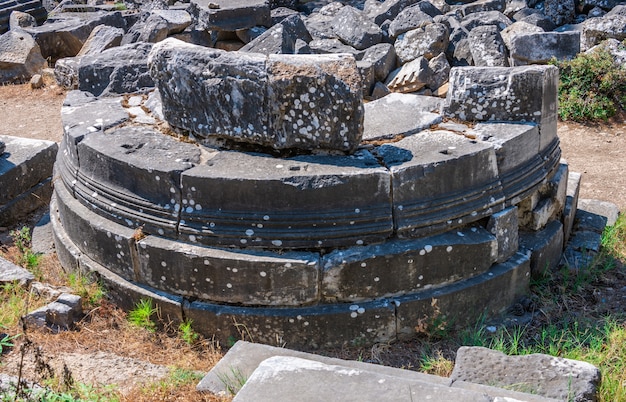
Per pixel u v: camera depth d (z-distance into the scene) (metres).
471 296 4.83
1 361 4.21
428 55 9.90
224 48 11.31
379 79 9.93
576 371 3.72
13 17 13.46
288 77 4.60
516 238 5.06
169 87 5.14
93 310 4.98
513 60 9.76
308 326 4.61
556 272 5.51
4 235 6.47
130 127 5.53
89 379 4.11
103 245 5.02
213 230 4.60
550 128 5.45
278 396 2.89
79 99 6.32
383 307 4.62
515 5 12.05
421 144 4.99
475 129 5.23
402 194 4.60
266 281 4.55
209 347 4.74
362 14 10.75
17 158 6.89
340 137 4.77
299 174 4.52
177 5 13.35
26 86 11.16
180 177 4.64
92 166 5.17
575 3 12.19
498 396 3.25
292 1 13.96
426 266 4.66
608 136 8.59
